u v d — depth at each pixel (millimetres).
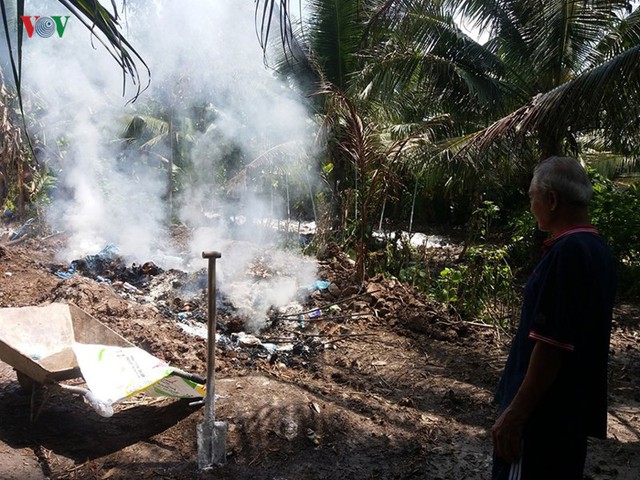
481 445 3871
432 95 10281
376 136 8133
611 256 2186
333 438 3750
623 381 5297
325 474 3377
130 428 3674
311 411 3992
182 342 4969
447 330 6129
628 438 4145
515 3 9625
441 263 10188
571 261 2053
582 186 2188
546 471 2154
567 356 2055
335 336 5758
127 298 6254
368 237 7988
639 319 7562
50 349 4062
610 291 2146
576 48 9531
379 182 7785
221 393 4090
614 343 6457
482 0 9578
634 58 6633
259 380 4391
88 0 1686
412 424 4059
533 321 2088
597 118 7418
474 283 6938
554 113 7301
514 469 2186
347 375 4867
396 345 5676
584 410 2158
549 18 9336
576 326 2035
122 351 3596
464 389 4750
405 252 8258
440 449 3777
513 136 8430
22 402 3914
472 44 10000
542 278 2125
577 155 10680
